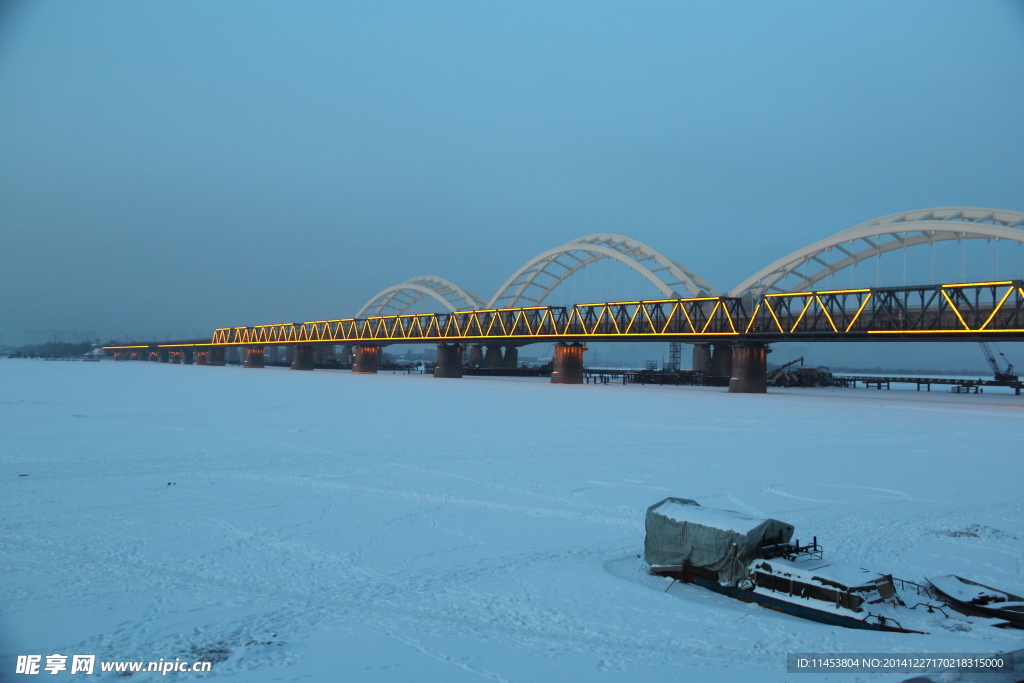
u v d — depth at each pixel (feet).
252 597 40.91
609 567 47.83
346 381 344.49
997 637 35.96
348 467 84.74
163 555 48.60
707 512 46.91
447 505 65.05
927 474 82.53
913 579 45.24
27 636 34.91
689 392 266.16
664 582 45.32
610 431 124.88
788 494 70.79
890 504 66.54
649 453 97.86
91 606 39.09
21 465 83.97
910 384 456.86
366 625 36.99
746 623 38.01
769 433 123.54
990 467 87.76
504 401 204.03
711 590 43.96
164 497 67.00
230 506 63.62
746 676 31.04
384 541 52.95
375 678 30.76
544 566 47.55
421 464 87.40
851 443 110.42
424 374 500.74
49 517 58.80
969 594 41.27
